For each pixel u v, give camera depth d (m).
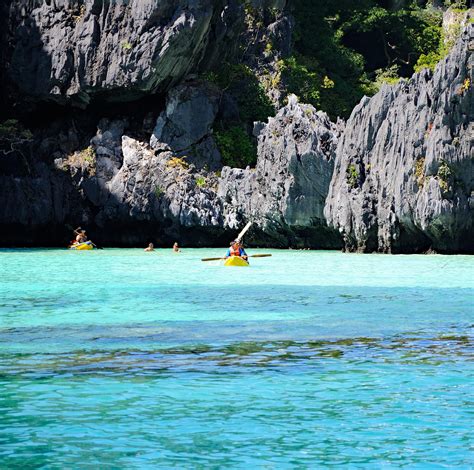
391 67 80.88
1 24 67.25
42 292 28.94
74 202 63.41
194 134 63.97
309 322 21.86
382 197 51.78
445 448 11.55
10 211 61.16
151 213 61.53
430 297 27.61
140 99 66.12
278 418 12.82
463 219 48.78
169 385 14.68
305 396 13.99
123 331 20.23
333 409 13.28
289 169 56.25
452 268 39.75
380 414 13.04
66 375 15.38
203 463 11.00
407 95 51.81
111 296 27.70
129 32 63.84
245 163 65.31
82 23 65.19
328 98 73.56
